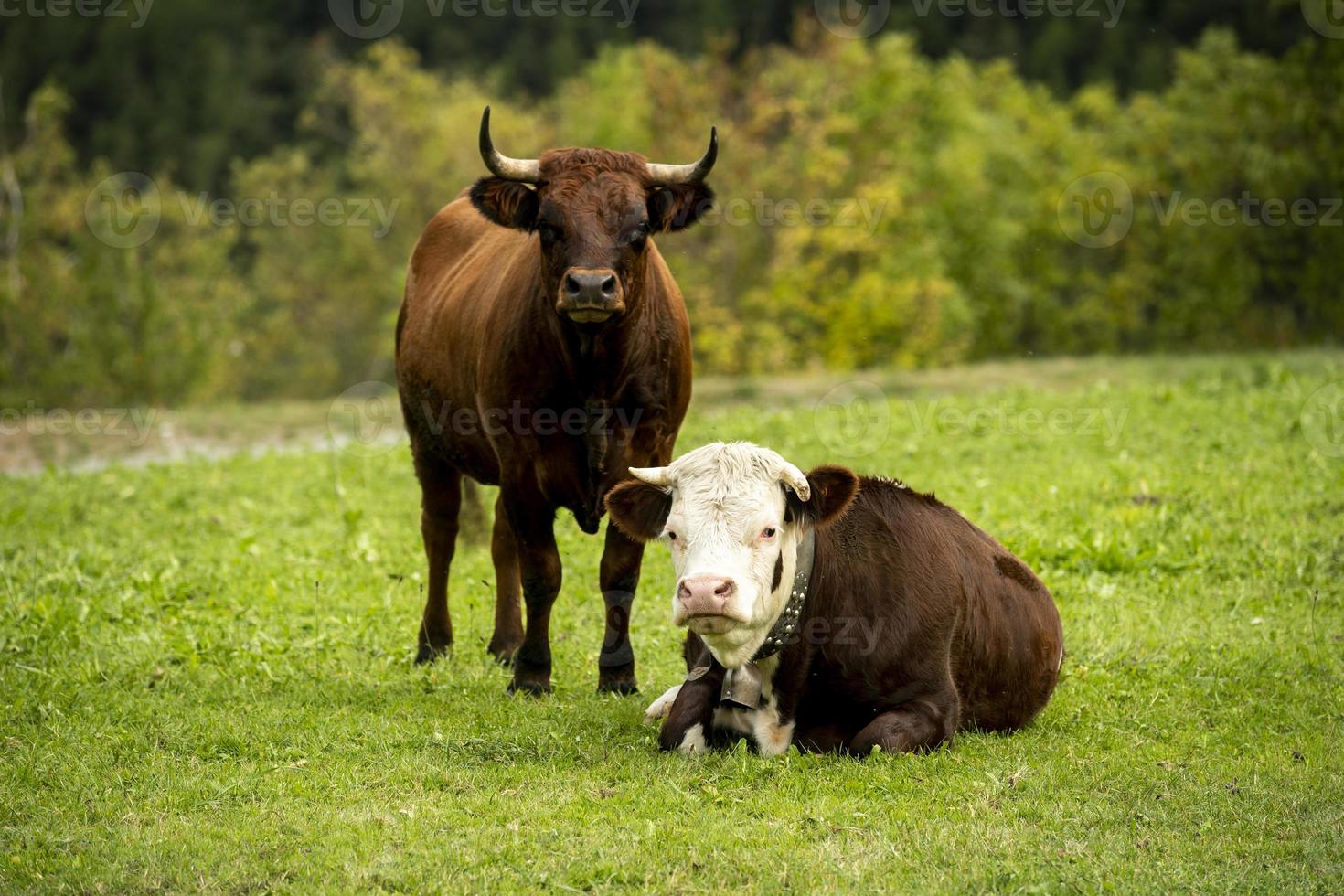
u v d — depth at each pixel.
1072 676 10.09
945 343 52.03
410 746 8.57
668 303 10.24
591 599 12.75
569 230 9.38
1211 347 55.84
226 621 11.79
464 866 6.61
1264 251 52.94
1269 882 6.30
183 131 82.81
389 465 21.27
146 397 48.00
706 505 7.77
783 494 7.98
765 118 46.88
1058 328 63.78
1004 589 9.07
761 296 46.47
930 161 57.31
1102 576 12.84
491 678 10.34
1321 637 10.77
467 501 12.75
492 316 10.23
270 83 87.75
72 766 8.12
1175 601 12.12
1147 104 63.41
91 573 13.98
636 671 10.56
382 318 63.50
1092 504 15.43
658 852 6.73
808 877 6.40
